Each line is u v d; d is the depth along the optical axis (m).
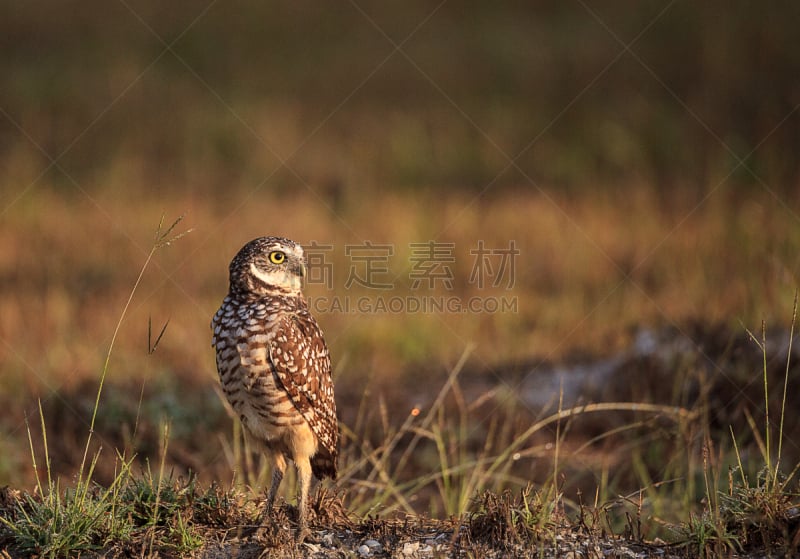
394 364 16.30
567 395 14.48
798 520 7.75
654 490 11.20
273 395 8.38
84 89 33.53
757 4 36.38
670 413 12.09
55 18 39.06
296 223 23.39
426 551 7.92
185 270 20.44
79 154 28.72
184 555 7.83
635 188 25.70
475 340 17.28
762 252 17.64
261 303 8.42
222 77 35.62
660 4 38.22
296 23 39.97
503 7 41.59
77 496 7.97
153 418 12.98
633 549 7.90
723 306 15.95
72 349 15.72
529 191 26.84
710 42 34.41
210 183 27.42
